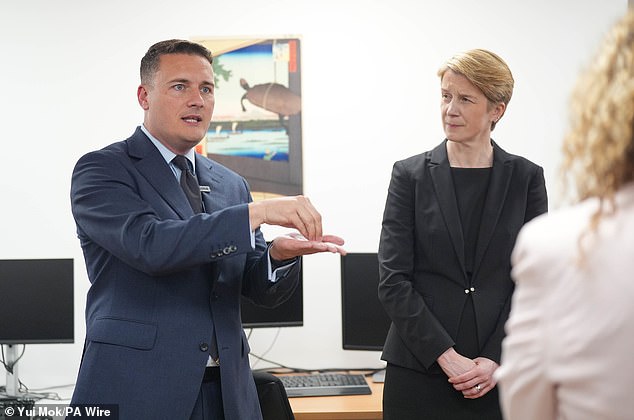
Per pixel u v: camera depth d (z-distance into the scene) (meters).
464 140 2.21
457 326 2.16
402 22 3.41
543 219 0.93
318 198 3.42
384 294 2.23
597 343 0.81
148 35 3.38
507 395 0.93
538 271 0.89
